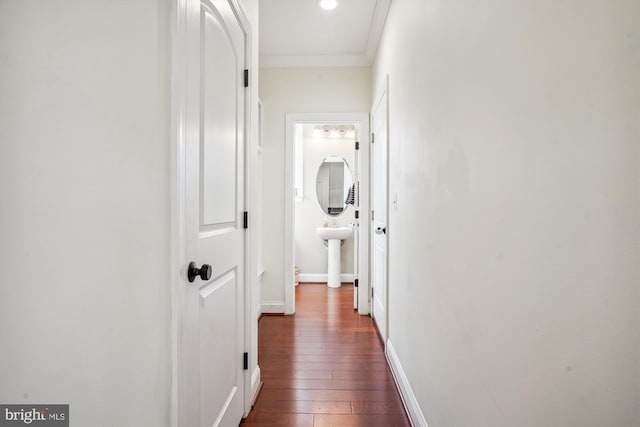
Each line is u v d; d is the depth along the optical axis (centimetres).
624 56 50
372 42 311
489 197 90
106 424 78
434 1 139
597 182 55
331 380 215
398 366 208
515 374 77
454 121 116
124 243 81
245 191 177
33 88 68
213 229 130
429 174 146
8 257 66
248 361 178
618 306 51
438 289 133
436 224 135
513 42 78
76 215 73
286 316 345
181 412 99
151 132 89
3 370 66
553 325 65
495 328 87
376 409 184
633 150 49
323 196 515
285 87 352
